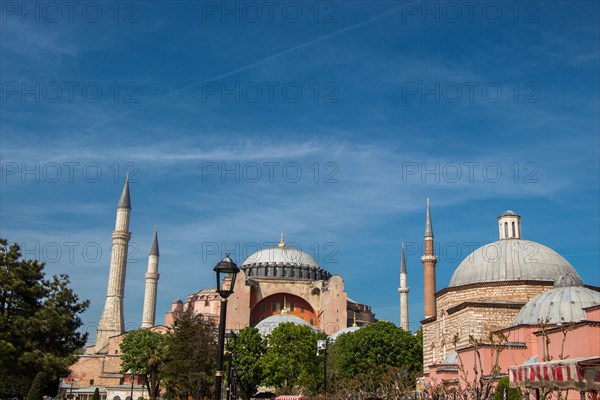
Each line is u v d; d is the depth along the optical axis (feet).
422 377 223.10
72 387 370.53
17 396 169.99
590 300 153.07
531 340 146.00
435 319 215.92
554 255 203.21
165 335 327.06
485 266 203.31
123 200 447.42
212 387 265.54
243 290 412.57
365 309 467.52
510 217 216.33
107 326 427.33
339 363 281.33
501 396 109.40
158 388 335.88
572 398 103.76
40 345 161.58
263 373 285.43
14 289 160.15
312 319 431.43
